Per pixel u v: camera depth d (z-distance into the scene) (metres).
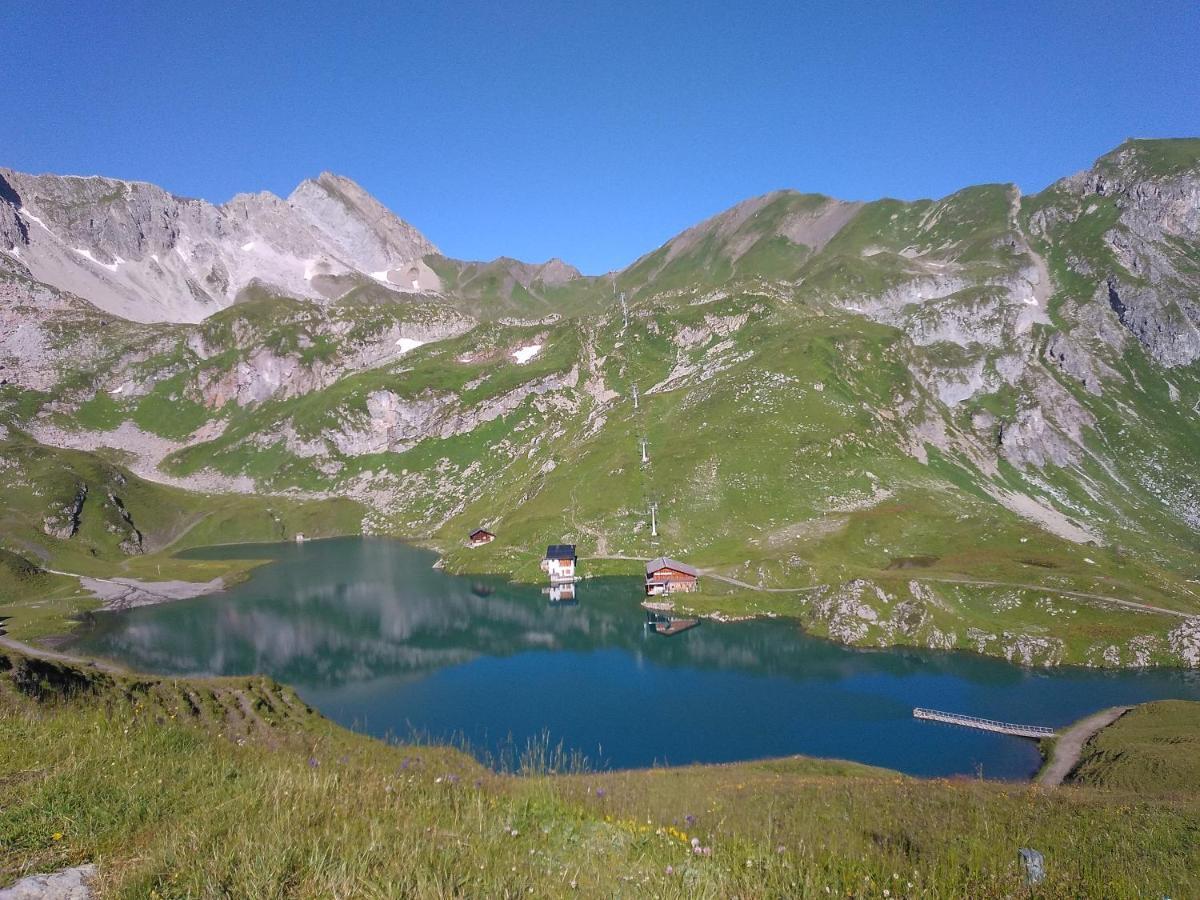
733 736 68.19
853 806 28.58
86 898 8.84
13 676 35.62
